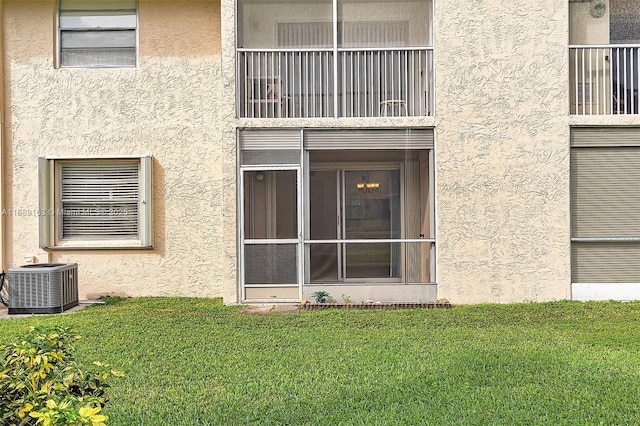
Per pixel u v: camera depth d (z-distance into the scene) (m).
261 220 10.39
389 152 10.69
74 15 11.66
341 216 10.68
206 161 11.58
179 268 11.55
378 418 4.70
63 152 11.47
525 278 10.18
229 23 10.33
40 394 3.11
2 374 3.17
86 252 11.53
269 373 5.98
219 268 11.54
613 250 10.27
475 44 10.24
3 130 11.42
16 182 11.49
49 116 11.46
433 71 10.37
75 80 11.49
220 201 11.56
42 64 11.50
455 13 10.25
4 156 11.44
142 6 11.63
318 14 10.84
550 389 5.32
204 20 11.64
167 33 11.62
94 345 7.21
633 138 10.24
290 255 10.36
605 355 6.50
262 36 10.83
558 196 10.16
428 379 5.67
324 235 10.65
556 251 10.16
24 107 11.46
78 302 10.97
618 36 11.12
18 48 11.51
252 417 4.78
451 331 7.86
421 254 10.55
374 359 6.42
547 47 10.21
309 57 10.80
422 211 10.68
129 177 11.61
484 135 10.21
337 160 10.69
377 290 10.30
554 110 10.17
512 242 10.19
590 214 10.27
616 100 10.75
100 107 11.51
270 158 10.34
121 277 11.56
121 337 7.62
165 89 11.58
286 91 10.66
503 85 10.21
